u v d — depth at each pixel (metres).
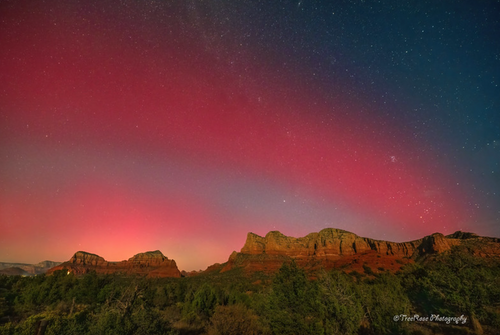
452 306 21.11
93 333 12.69
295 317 14.63
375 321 19.73
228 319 16.67
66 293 32.38
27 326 11.97
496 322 18.03
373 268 85.75
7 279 41.03
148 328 13.93
